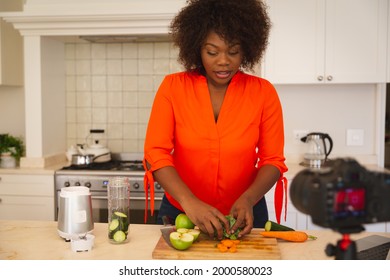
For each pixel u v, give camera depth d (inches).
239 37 51.1
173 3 112.3
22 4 130.5
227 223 46.6
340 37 107.0
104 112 134.8
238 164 57.2
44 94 120.9
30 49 117.9
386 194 19.8
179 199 50.2
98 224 58.4
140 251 46.7
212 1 51.5
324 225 20.2
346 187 20.1
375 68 107.0
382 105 115.7
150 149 55.4
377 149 116.9
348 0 106.3
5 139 121.6
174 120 56.7
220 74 52.8
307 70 108.2
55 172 112.5
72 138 136.3
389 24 106.0
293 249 46.9
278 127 58.9
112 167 118.0
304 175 21.1
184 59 56.7
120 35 118.3
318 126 119.2
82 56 134.0
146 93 133.3
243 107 56.1
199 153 56.4
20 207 114.0
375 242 45.1
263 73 108.7
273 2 107.3
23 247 48.1
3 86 132.7
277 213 61.2
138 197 110.3
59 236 52.3
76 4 114.2
